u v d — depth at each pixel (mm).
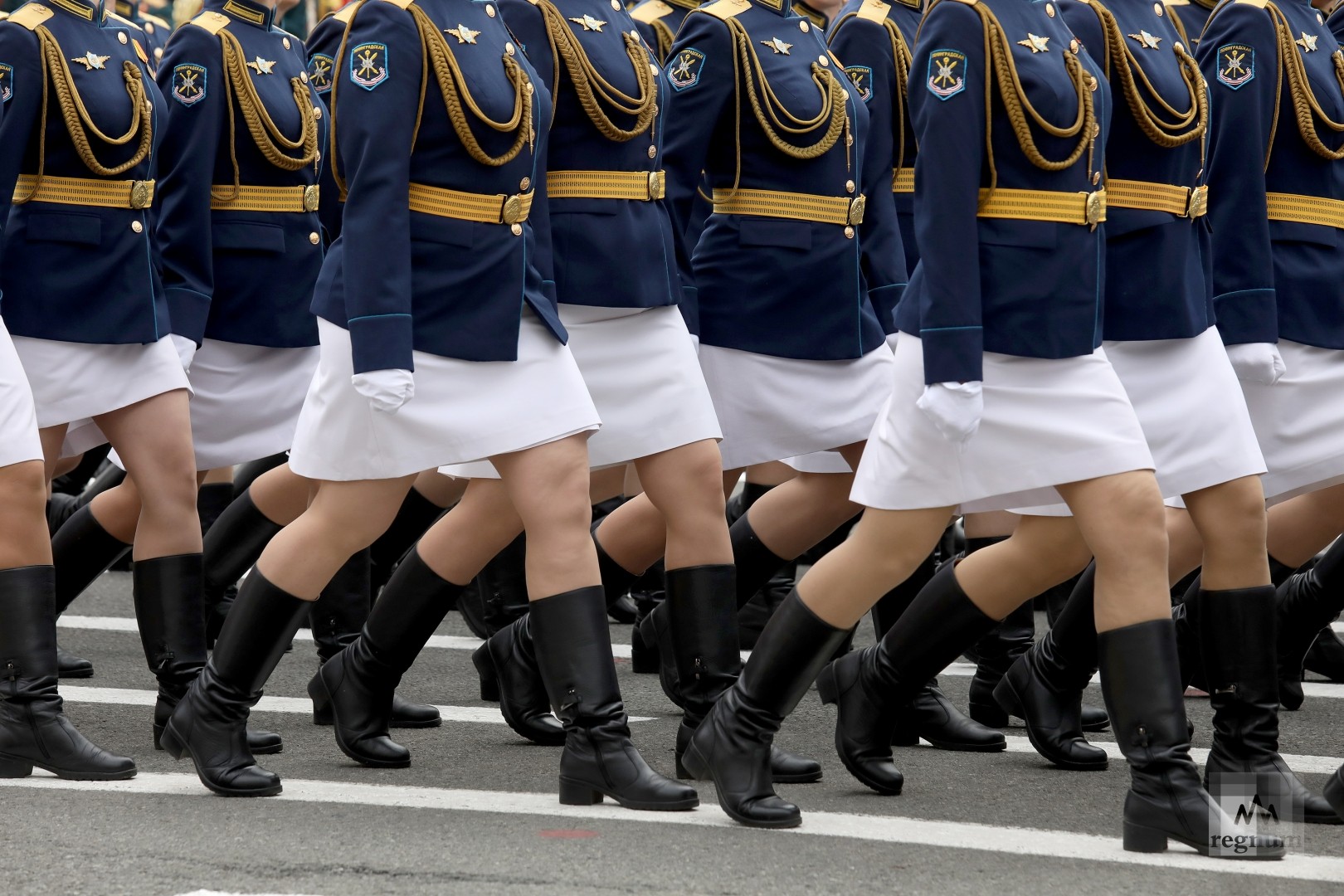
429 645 28109
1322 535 22234
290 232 24359
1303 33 20953
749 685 16734
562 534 17031
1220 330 20109
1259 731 17391
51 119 19516
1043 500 16703
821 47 21859
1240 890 14555
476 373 17016
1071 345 16156
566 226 19297
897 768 19547
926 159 16094
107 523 22891
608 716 17109
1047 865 15258
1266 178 21125
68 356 19656
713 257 21844
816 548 26938
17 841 15711
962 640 18172
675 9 26094
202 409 24172
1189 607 21609
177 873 14727
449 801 17578
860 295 21859
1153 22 18203
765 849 15672
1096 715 21828
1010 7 16406
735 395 21734
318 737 21141
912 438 16281
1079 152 16375
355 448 17141
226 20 23484
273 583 17547
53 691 18438
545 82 19281
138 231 20078
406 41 16703
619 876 14703
